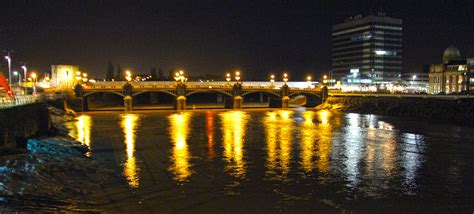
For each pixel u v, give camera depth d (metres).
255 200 36.50
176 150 60.84
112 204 34.56
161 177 44.00
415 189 40.28
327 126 95.12
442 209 34.62
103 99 189.38
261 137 75.44
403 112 125.81
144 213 32.72
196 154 57.66
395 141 70.62
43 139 58.44
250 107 172.50
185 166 49.59
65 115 109.38
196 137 75.19
